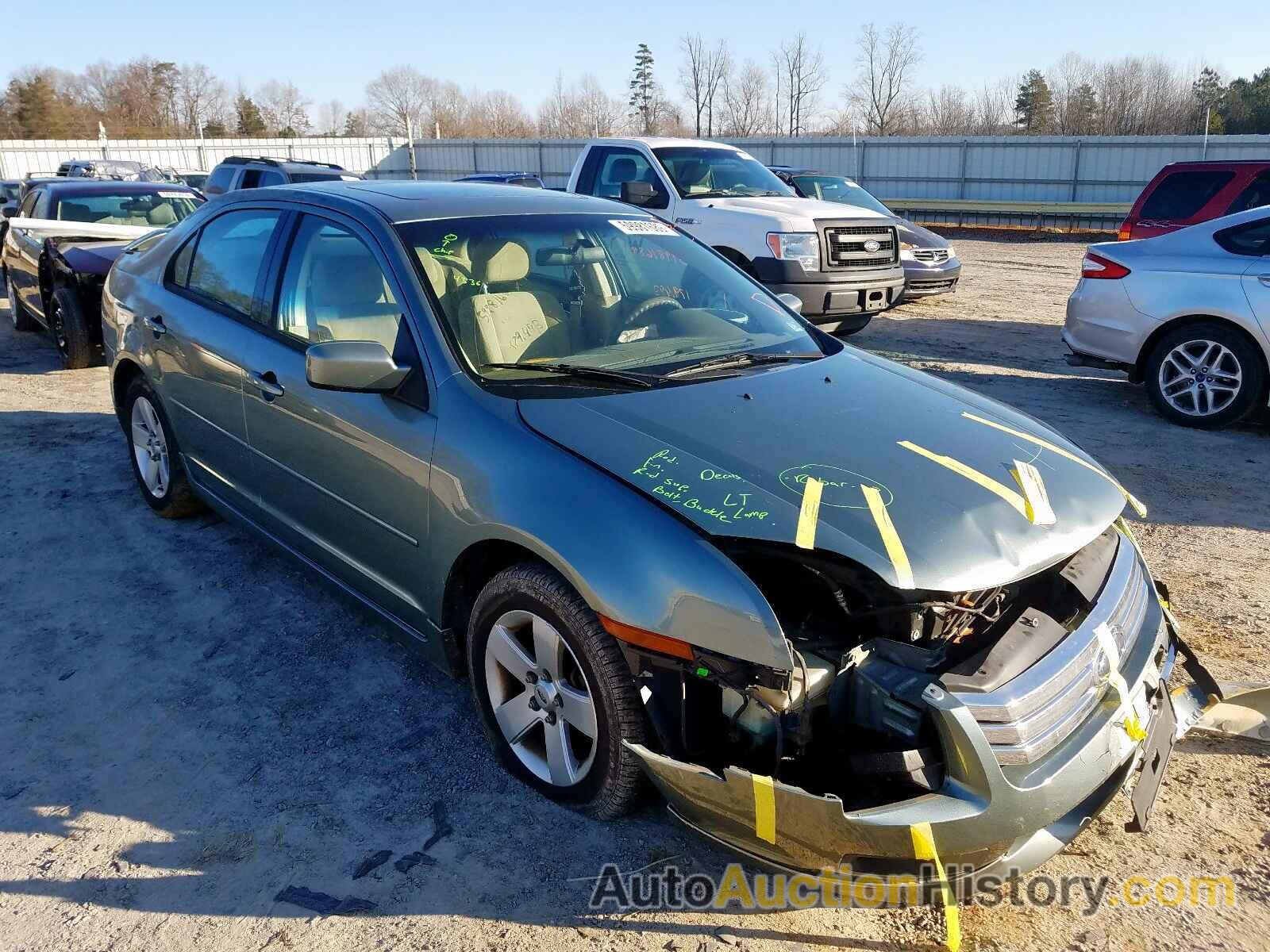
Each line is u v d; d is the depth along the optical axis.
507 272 3.56
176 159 42.66
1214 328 7.04
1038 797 2.29
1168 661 2.87
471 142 40.62
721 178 10.79
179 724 3.43
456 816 2.95
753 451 2.75
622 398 3.03
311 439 3.61
